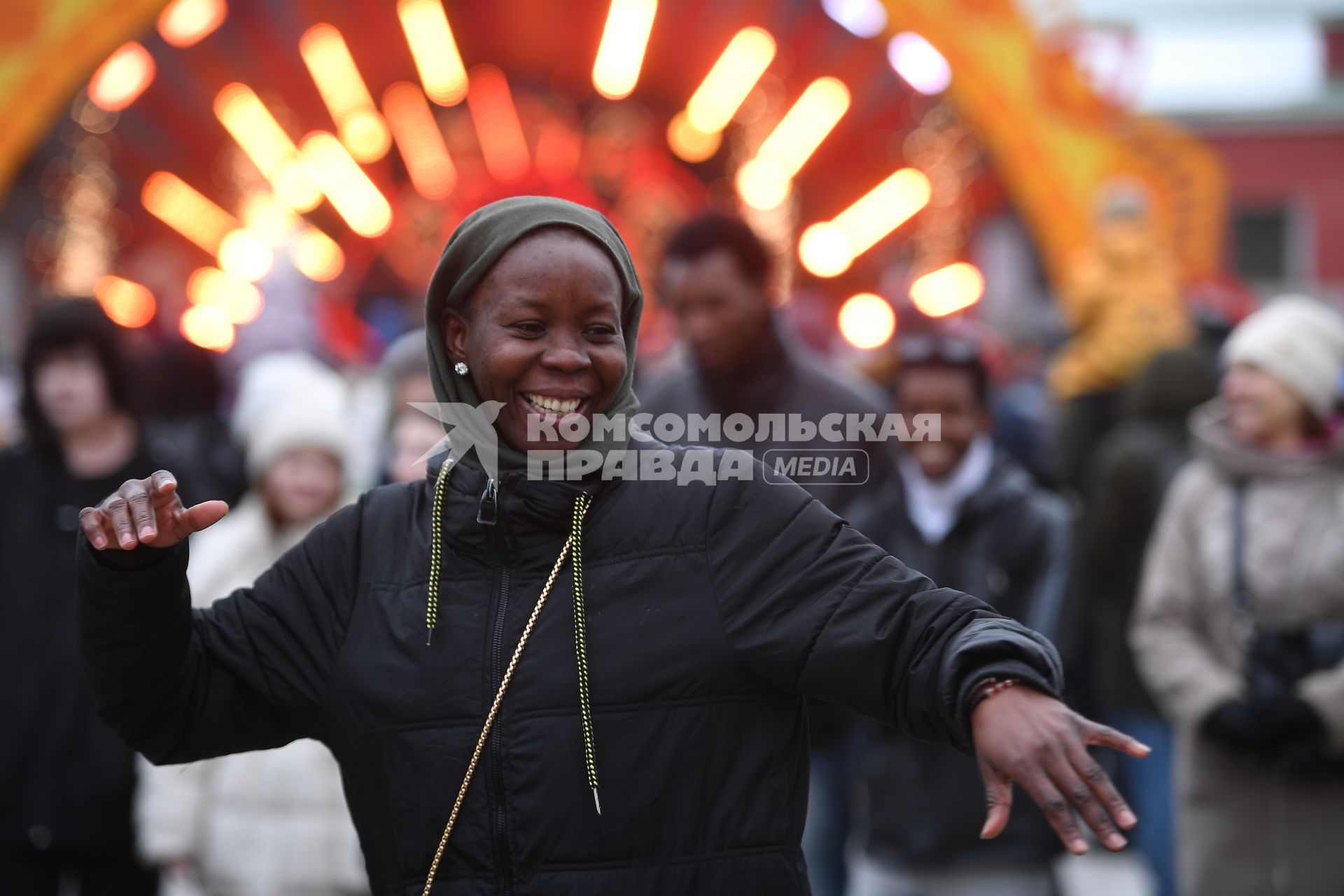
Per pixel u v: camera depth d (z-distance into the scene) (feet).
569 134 254.47
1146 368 65.16
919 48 162.09
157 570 25.02
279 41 221.46
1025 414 93.86
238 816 44.09
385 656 25.44
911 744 48.24
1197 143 158.30
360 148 239.30
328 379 50.03
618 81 228.22
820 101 222.28
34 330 47.78
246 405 58.80
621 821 24.00
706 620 24.66
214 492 69.56
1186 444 63.26
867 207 231.50
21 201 226.17
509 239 24.93
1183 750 48.32
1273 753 44.91
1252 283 226.79
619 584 24.88
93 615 25.04
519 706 24.40
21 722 45.42
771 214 227.81
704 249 49.37
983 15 156.66
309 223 260.21
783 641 24.45
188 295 214.28
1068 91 156.97
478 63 252.62
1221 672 46.83
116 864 46.32
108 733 45.65
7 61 148.25
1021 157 157.28
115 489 48.34
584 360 24.80
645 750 24.18
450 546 25.66
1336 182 223.92
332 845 43.75
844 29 209.56
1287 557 46.01
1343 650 44.96
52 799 45.24
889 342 88.79
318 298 159.22
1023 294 225.76
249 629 26.78
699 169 277.23
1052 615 48.47
